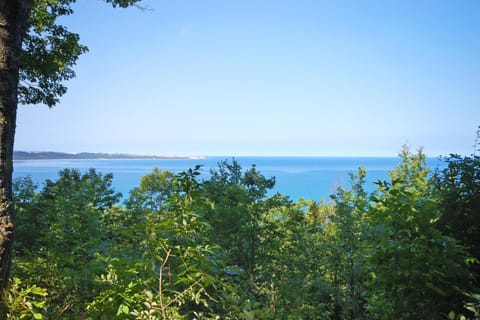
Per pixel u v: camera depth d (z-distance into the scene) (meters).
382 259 3.89
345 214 7.33
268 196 8.04
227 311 3.45
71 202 4.62
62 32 10.80
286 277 7.14
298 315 6.26
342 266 7.41
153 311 2.34
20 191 7.91
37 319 2.72
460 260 3.76
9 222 3.12
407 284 3.71
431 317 3.67
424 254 3.63
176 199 3.00
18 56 3.36
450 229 4.76
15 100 3.33
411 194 3.92
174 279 3.03
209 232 4.74
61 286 3.79
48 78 11.20
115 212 7.28
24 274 4.05
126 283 2.61
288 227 8.04
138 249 4.22
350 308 6.88
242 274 6.35
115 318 2.43
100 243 4.76
